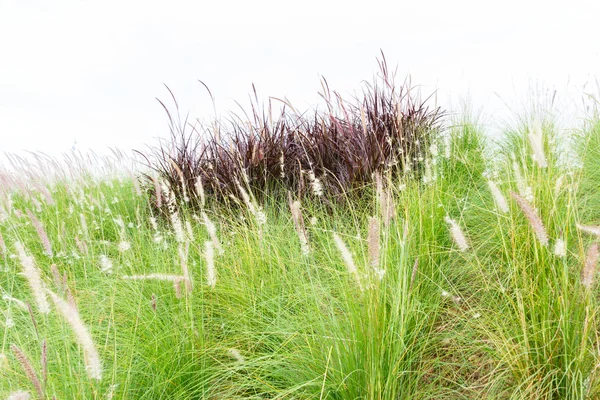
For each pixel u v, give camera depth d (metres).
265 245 3.63
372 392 1.85
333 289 2.95
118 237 4.91
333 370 2.07
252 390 2.40
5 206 4.72
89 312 3.11
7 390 2.02
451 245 3.40
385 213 2.43
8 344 2.64
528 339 2.18
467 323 2.56
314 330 2.50
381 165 4.80
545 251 2.47
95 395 1.82
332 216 4.52
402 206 3.84
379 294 2.14
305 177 5.17
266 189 5.09
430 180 3.94
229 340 2.79
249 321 2.86
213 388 2.38
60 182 6.40
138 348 2.56
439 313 2.77
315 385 2.13
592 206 3.74
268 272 3.41
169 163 5.58
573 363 1.96
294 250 3.68
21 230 5.04
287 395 2.22
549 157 3.74
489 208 3.92
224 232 4.48
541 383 1.97
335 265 3.20
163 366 2.42
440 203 3.54
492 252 3.32
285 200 5.12
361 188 4.73
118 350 2.51
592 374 1.87
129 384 2.25
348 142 5.02
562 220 2.65
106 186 6.98
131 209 6.05
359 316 2.16
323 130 5.28
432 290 2.94
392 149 4.89
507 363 2.19
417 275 2.90
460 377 2.31
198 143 5.55
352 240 3.52
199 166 5.48
